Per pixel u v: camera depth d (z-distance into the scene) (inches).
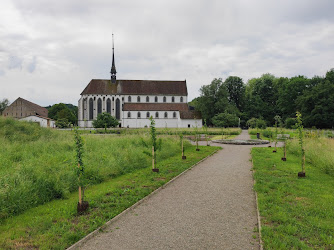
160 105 4005.9
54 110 3954.2
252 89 4188.0
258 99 3725.4
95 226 267.0
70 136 951.0
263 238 238.1
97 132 2202.3
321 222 273.9
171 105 4030.5
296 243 227.8
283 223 272.7
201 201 355.9
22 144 718.5
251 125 2770.7
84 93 4013.3
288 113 3467.0
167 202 353.1
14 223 282.5
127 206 330.3
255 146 1158.3
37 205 342.0
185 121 3627.0
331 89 2694.4
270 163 653.9
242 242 236.4
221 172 560.7
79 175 322.0
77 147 337.1
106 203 340.5
